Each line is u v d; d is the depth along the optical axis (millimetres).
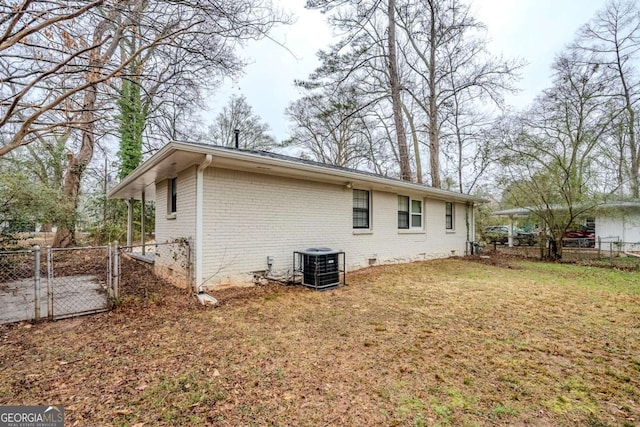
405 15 14414
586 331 3656
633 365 2801
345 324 3867
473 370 2682
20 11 3049
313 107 18312
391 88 14547
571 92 13117
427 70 16016
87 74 4438
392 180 8305
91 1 3629
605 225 14133
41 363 2750
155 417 2014
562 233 11219
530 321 4020
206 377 2527
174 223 6254
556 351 3086
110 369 2650
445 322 3965
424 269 8562
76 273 7363
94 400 2195
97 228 12328
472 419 2014
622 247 13352
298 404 2168
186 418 2006
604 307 4707
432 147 15414
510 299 5188
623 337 3471
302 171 6137
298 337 3422
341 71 14094
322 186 7289
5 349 3033
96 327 3678
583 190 10797
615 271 8539
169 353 2982
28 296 5117
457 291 5789
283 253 6441
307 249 6473
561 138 11492
